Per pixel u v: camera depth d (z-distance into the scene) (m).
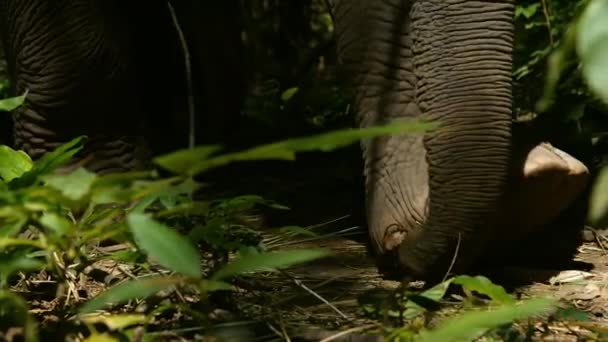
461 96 6.19
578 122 9.71
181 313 5.66
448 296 6.46
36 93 8.81
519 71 11.47
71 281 6.31
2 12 9.10
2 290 4.57
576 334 5.54
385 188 7.04
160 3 11.41
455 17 6.32
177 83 11.82
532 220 6.65
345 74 7.20
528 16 12.32
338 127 13.28
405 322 5.55
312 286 7.05
